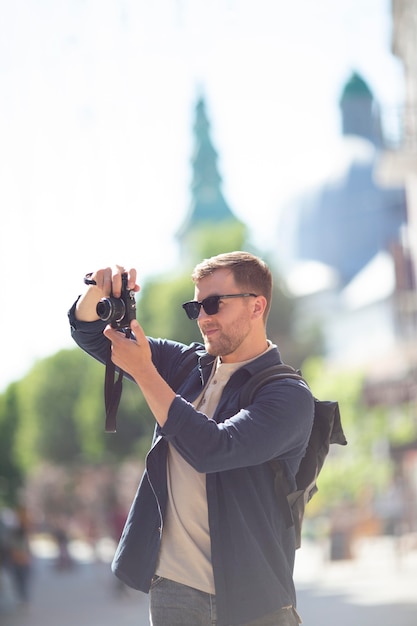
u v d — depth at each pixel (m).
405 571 30.84
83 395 84.00
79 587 33.38
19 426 92.38
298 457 4.62
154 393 4.29
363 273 115.50
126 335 4.53
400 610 18.45
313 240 128.88
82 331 4.87
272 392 4.53
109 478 83.69
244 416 4.41
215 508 4.46
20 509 27.28
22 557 26.50
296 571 36.84
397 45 36.88
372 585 25.81
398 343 57.09
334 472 53.81
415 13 32.41
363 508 46.09
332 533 38.31
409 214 40.12
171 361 5.13
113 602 26.08
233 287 4.66
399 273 49.75
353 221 128.50
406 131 32.16
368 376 58.72
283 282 75.75
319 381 62.22
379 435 55.88
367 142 134.25
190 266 71.88
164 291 69.19
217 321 4.66
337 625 16.45
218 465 4.29
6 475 92.88
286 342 75.38
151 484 4.61
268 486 4.54
